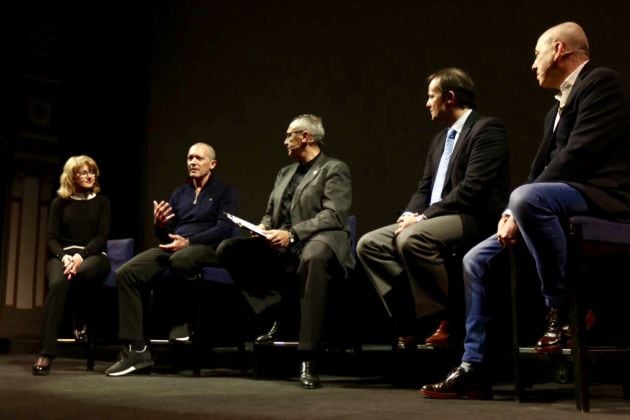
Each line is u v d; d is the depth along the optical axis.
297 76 4.29
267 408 2.00
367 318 3.37
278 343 2.87
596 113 2.03
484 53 3.55
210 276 3.24
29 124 5.15
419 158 3.74
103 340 3.55
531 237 1.99
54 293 3.26
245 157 4.49
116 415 1.84
